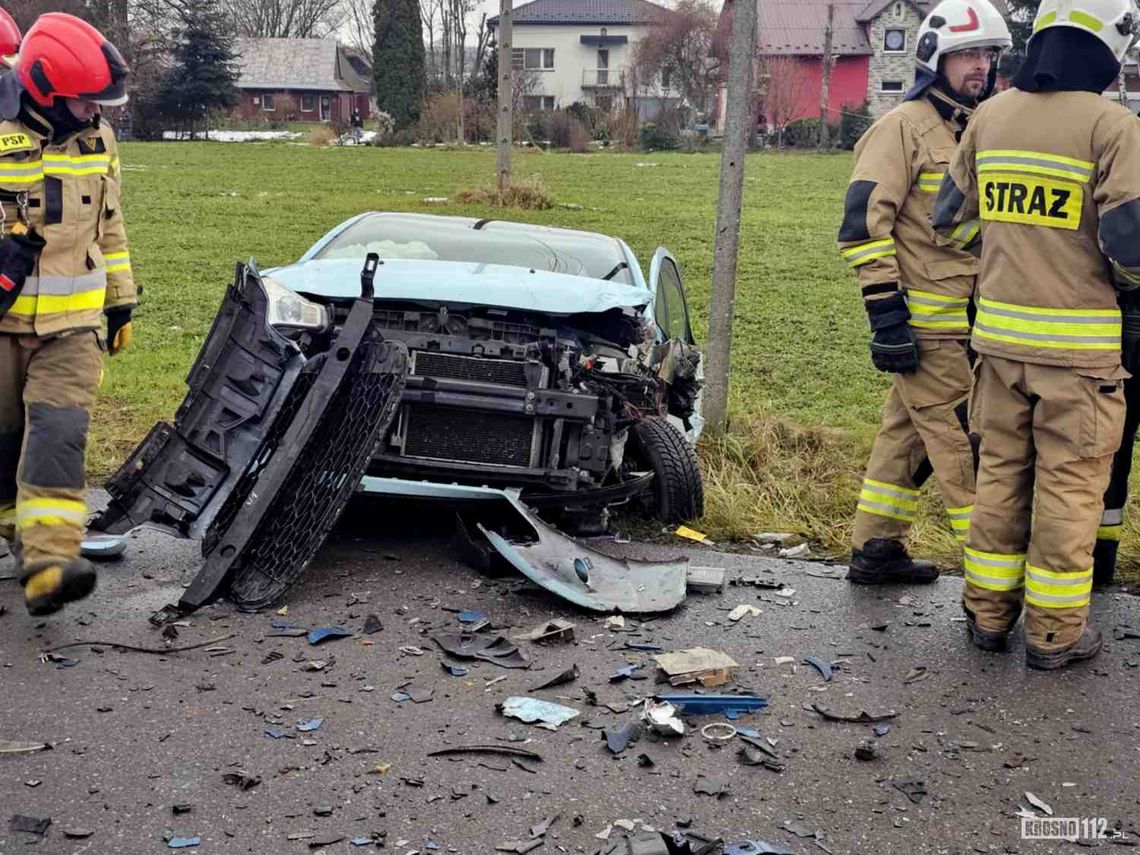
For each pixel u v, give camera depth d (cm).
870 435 754
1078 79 403
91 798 319
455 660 416
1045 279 407
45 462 418
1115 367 410
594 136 5297
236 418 470
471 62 8181
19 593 460
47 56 418
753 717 383
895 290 458
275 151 4353
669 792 334
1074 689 411
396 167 3559
